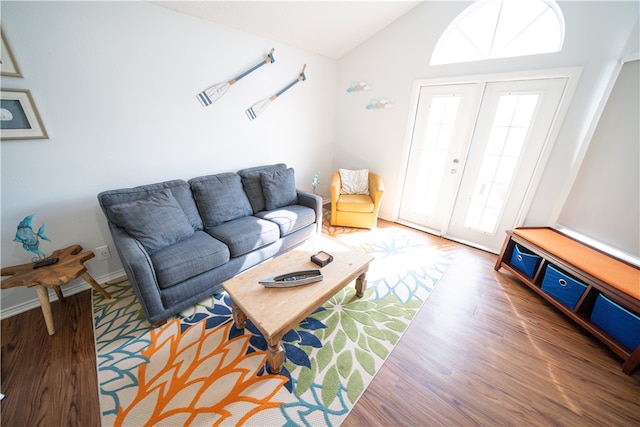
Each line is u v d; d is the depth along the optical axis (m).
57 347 1.42
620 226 1.74
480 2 2.29
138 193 1.85
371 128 3.34
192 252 1.68
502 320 1.71
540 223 2.38
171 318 1.65
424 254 2.56
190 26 2.01
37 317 1.65
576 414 1.15
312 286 1.45
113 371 1.29
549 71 2.04
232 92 2.43
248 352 1.41
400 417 1.12
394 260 2.43
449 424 1.10
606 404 1.20
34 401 1.15
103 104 1.74
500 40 2.36
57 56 1.51
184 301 1.66
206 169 2.45
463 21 2.50
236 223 2.18
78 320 1.62
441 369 1.35
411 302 1.86
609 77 1.86
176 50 1.98
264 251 2.14
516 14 2.24
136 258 1.39
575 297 1.63
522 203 2.44
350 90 3.40
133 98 1.86
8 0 1.32
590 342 1.54
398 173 3.23
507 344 1.52
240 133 2.62
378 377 1.29
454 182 2.80
